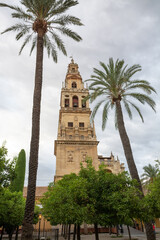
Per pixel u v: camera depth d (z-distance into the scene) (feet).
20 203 77.46
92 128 188.65
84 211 40.27
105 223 41.73
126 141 73.87
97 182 46.50
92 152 168.66
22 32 72.90
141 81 80.69
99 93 84.99
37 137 47.39
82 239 89.97
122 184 46.44
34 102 51.90
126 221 45.78
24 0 62.95
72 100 207.82
